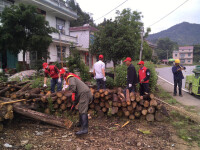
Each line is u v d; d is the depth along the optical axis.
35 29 10.51
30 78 9.77
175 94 7.88
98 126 4.32
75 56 8.86
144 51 22.23
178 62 7.56
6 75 10.81
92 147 3.25
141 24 17.81
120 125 4.41
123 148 3.25
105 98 4.82
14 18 9.48
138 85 7.31
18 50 10.65
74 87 3.69
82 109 3.75
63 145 3.29
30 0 13.62
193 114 4.83
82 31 22.22
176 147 3.33
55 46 16.77
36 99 4.84
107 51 8.85
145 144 3.42
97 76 6.29
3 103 3.80
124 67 8.30
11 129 3.88
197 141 3.57
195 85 7.39
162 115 4.69
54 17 17.58
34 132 3.82
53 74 6.31
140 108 4.68
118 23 9.03
